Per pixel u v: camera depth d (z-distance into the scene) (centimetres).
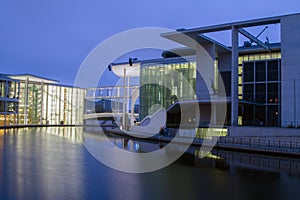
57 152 2095
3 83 6206
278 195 1023
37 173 1300
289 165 1712
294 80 3316
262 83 4694
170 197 963
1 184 1077
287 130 2653
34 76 7212
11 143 2647
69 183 1130
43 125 6938
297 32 3325
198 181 1231
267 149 2233
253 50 4691
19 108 7131
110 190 1041
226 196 995
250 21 3522
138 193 1009
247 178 1314
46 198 920
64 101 7962
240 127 2948
